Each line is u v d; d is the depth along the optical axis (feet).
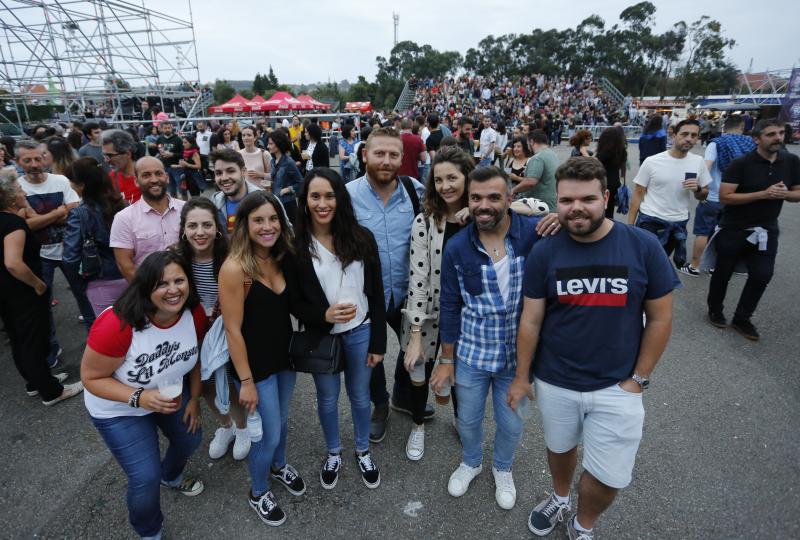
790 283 15.64
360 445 7.77
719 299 12.66
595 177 4.75
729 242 11.86
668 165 12.94
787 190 10.77
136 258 8.99
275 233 6.05
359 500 7.43
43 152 12.13
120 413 5.88
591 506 6.00
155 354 5.88
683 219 13.24
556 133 68.49
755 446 8.34
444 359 6.88
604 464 5.57
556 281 5.37
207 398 8.02
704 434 8.68
